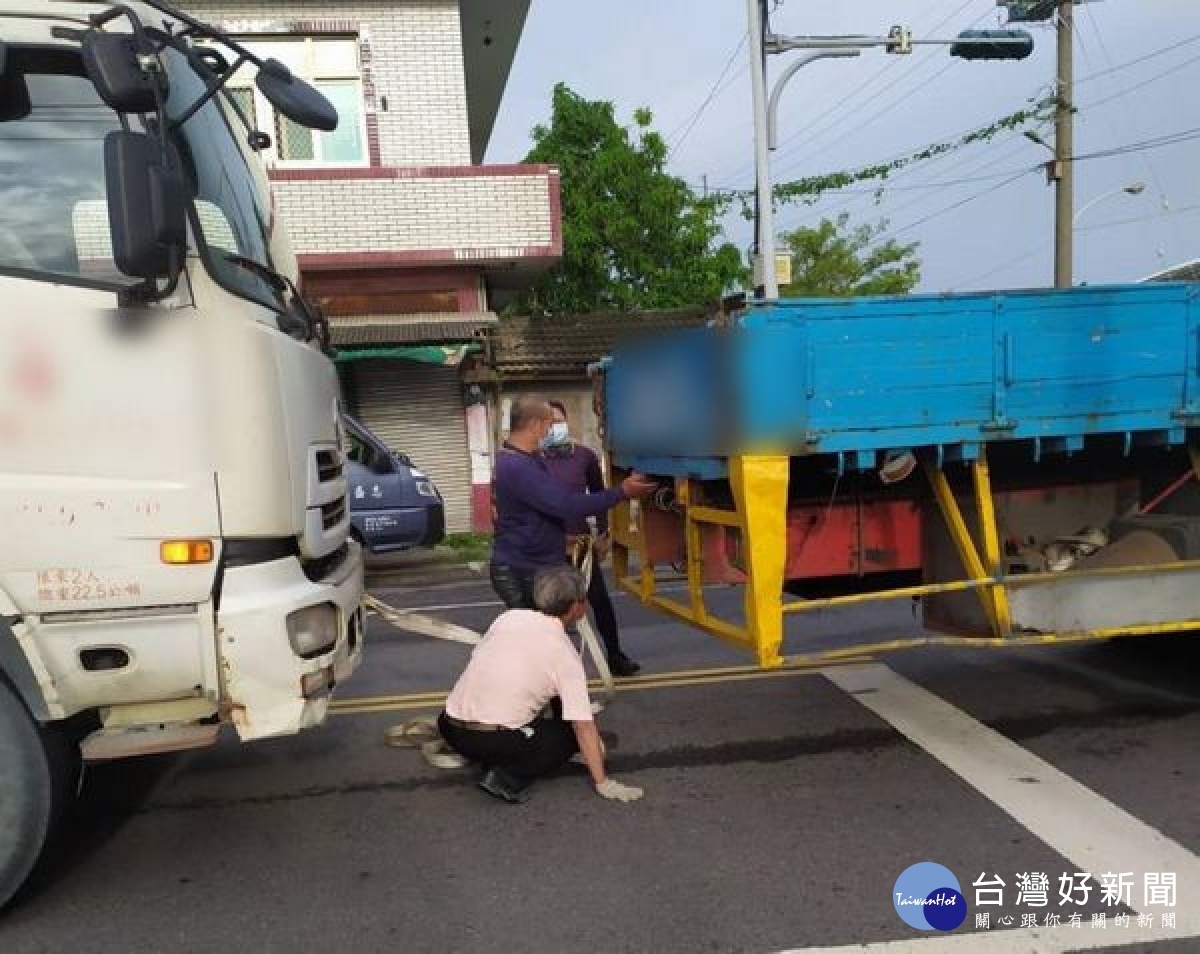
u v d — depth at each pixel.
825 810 3.93
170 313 3.05
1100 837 3.62
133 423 3.03
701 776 4.34
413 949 3.04
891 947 2.96
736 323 3.86
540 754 4.11
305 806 4.18
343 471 4.14
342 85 13.09
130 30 3.14
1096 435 4.41
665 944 3.02
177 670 3.10
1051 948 2.94
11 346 2.96
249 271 3.52
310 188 12.38
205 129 3.55
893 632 6.78
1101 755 4.41
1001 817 3.81
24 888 3.40
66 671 3.03
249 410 3.13
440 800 4.18
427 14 13.22
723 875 3.43
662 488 5.00
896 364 3.99
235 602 3.11
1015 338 4.11
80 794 4.32
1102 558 4.70
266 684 3.14
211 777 4.54
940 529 4.64
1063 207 16.00
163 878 3.55
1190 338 4.31
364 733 5.10
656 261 18.59
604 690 5.60
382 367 13.55
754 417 3.86
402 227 12.63
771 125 13.31
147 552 3.04
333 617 3.44
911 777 4.23
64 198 3.07
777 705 5.28
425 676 6.23
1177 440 4.36
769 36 13.04
